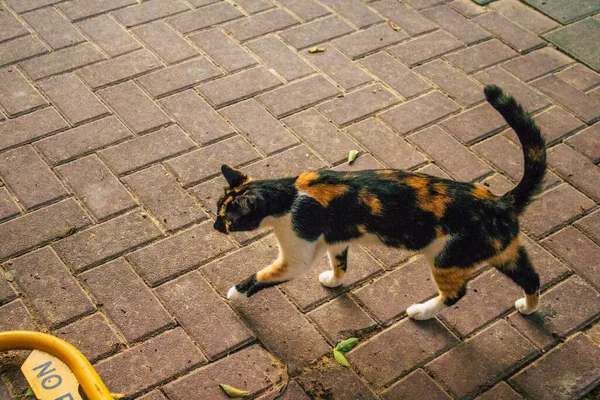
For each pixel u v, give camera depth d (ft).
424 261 8.09
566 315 7.80
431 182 7.18
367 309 7.81
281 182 7.25
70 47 9.63
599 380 7.48
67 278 7.86
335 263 7.76
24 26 9.81
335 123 9.09
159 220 8.25
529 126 7.16
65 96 9.15
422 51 9.86
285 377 7.44
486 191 7.22
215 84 9.37
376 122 9.12
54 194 8.36
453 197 7.13
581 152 8.93
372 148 8.89
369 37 9.98
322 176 7.26
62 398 7.12
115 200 8.36
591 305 7.87
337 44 9.88
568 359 7.57
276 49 9.78
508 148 8.95
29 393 7.25
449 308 7.82
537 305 7.73
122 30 9.86
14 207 8.26
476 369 7.51
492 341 7.66
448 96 9.41
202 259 8.03
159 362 7.46
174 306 7.75
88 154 8.69
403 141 8.96
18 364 7.36
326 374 7.46
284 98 9.29
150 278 7.89
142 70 9.45
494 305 7.85
